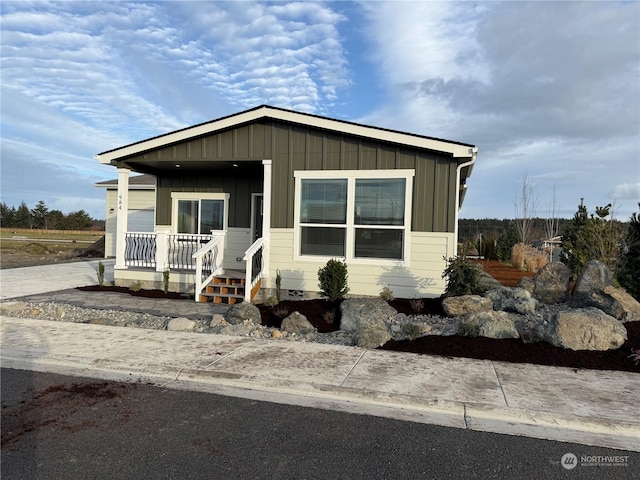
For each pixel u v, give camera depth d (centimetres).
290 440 354
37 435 359
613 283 808
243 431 370
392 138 905
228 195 1255
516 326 670
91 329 701
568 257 1173
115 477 297
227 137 1034
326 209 973
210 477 298
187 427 376
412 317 779
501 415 402
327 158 967
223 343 625
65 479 294
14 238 4294
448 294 830
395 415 406
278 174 1000
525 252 1884
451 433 370
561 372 509
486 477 302
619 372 510
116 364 534
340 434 366
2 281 1249
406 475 303
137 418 394
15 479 294
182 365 526
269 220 1005
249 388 473
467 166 950
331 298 871
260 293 1001
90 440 351
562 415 393
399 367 523
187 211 1300
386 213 934
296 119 966
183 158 1065
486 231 3222
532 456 332
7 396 445
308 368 516
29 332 677
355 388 454
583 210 1266
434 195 904
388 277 928
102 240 2491
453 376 492
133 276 1132
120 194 1133
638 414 396
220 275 1042
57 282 1238
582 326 579
